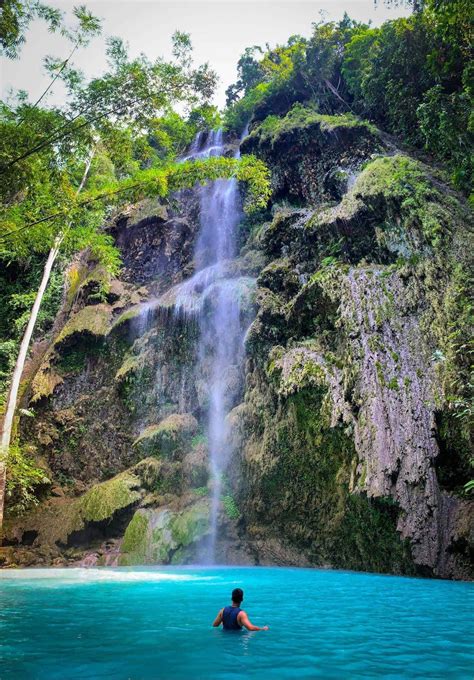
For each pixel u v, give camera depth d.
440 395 11.08
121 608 6.70
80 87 12.16
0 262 25.73
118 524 17.38
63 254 25.45
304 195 20.67
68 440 20.83
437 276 12.64
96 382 21.66
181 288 21.94
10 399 17.02
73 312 23.75
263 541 15.49
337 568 13.51
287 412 14.83
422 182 14.41
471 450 10.56
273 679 3.58
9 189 11.26
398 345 12.22
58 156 12.12
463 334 11.27
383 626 5.42
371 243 15.38
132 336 21.80
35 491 19.47
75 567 15.64
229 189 24.08
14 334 24.64
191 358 20.17
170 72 11.42
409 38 17.45
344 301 13.47
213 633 5.11
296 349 14.69
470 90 14.19
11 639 4.85
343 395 12.56
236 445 17.05
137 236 25.28
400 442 11.07
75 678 3.61
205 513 16.22
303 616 6.02
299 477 14.69
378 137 18.53
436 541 10.37
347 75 21.47
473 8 13.08
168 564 15.35
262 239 20.11
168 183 13.37
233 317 19.02
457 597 7.56
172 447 18.33
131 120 11.99
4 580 10.27
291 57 24.45
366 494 11.09
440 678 3.60
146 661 4.06
